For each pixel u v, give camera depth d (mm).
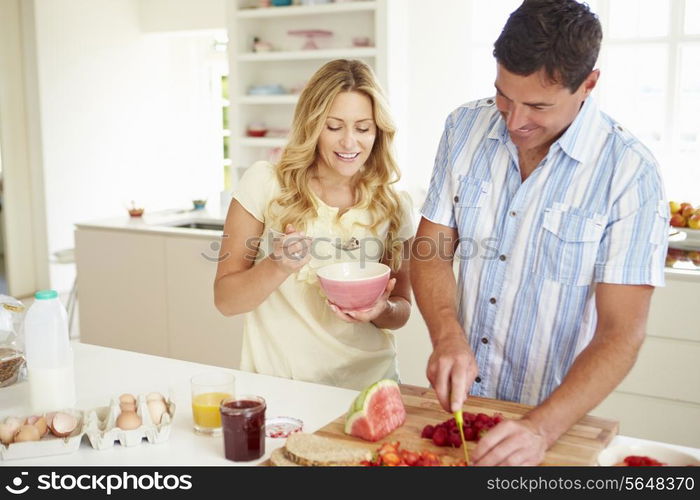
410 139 5285
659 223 1408
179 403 1619
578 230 1474
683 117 4902
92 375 1802
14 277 6043
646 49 4906
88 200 6414
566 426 1290
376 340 1859
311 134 1709
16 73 5914
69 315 4910
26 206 6078
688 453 1267
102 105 6480
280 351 1815
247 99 5184
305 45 5078
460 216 1623
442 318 1548
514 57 1274
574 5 1262
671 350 2812
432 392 1575
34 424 1417
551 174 1507
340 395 1649
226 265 1813
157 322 3857
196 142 7285
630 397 2916
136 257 3857
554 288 1517
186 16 6535
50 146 6051
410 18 5137
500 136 1577
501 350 1601
